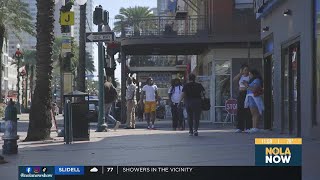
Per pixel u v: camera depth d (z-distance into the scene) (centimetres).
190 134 3081
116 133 3453
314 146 2277
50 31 2970
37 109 2925
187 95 3058
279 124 3362
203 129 3997
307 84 2738
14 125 2241
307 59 2738
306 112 2758
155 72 9494
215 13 5666
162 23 5728
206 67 6322
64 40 3697
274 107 3481
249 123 3366
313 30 2673
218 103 5566
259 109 3216
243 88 3319
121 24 5750
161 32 5653
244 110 3347
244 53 5600
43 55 2938
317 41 2620
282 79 3312
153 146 2423
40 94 2933
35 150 2369
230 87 5594
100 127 3722
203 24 5778
